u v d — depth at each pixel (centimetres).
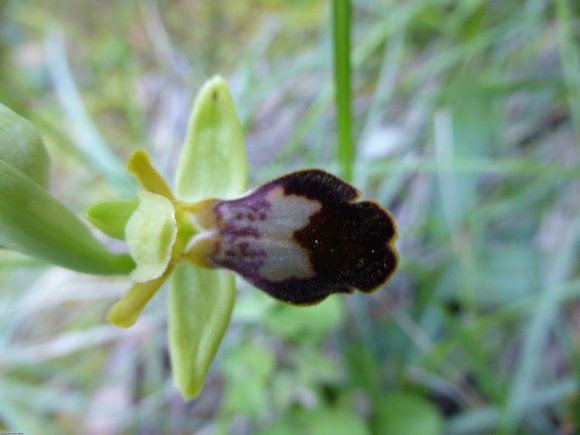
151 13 11
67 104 9
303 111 10
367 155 9
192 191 5
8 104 8
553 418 7
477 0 9
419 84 10
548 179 8
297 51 11
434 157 9
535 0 9
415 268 8
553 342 8
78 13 12
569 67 8
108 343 9
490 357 8
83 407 8
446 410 8
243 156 5
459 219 8
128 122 11
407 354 8
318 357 7
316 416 7
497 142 9
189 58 11
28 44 12
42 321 9
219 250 5
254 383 7
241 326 8
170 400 9
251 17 11
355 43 10
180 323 5
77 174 10
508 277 8
